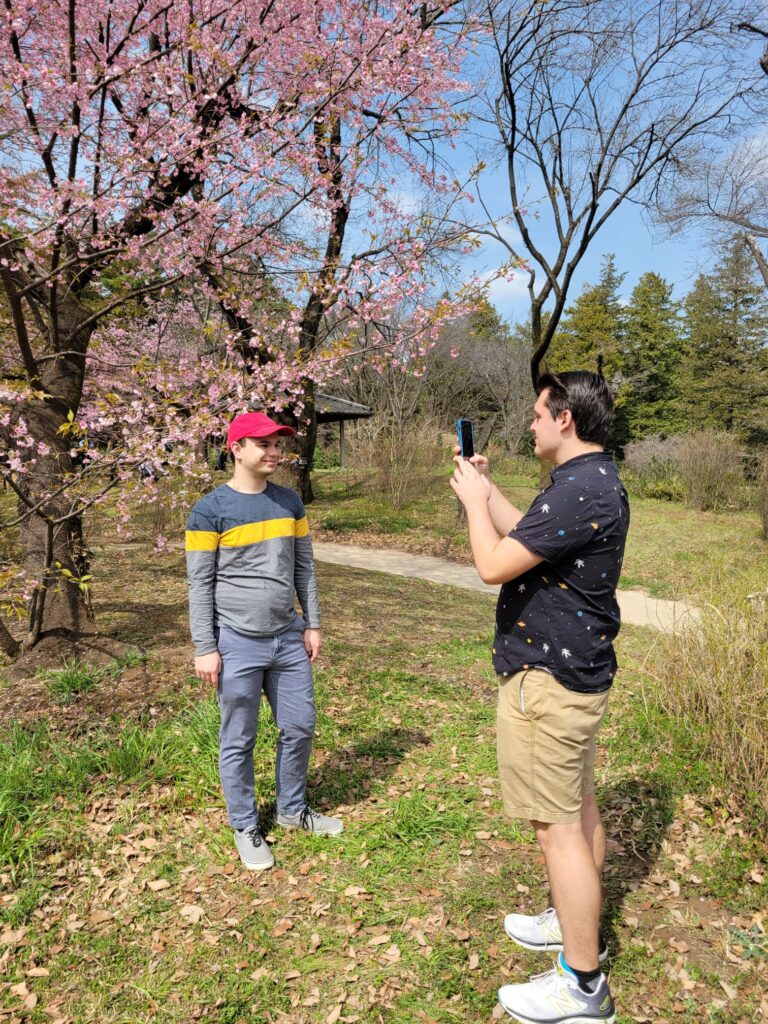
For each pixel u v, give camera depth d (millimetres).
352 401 25422
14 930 2322
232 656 2551
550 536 1800
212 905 2475
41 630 4941
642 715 4055
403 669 5199
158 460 4547
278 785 2877
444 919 2428
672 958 2258
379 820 3020
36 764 3207
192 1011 2037
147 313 7281
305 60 5695
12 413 4906
